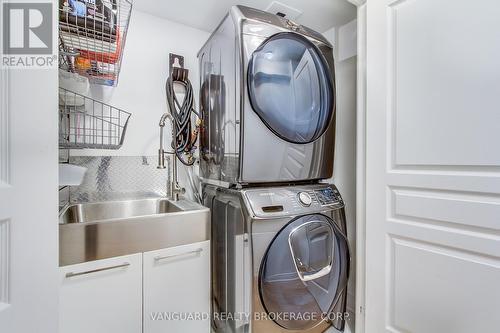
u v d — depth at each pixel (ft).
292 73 4.22
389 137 4.08
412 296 3.82
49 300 2.50
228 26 4.09
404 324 3.91
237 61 3.79
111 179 5.07
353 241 5.87
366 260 4.44
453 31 3.31
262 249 3.61
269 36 3.91
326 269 4.27
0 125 2.18
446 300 3.44
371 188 4.34
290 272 3.86
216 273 4.73
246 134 3.79
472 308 3.20
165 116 5.10
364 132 4.64
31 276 2.38
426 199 3.63
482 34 3.07
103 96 5.00
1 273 2.19
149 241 3.62
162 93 5.64
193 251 4.00
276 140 4.08
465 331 3.26
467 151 3.21
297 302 3.97
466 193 3.24
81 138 4.74
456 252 3.36
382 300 4.19
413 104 3.76
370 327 4.36
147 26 5.47
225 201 4.34
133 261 3.50
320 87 4.57
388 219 4.10
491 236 3.04
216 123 4.70
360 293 4.71
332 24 6.11
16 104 2.28
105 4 3.53
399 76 3.92
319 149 4.59
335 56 6.31
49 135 2.51
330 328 4.46
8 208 2.22
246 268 3.60
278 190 4.07
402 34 3.88
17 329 2.27
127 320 3.45
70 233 3.09
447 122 3.39
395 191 4.02
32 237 2.38
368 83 4.36
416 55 3.71
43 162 2.47
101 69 4.33
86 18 3.32
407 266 3.88
